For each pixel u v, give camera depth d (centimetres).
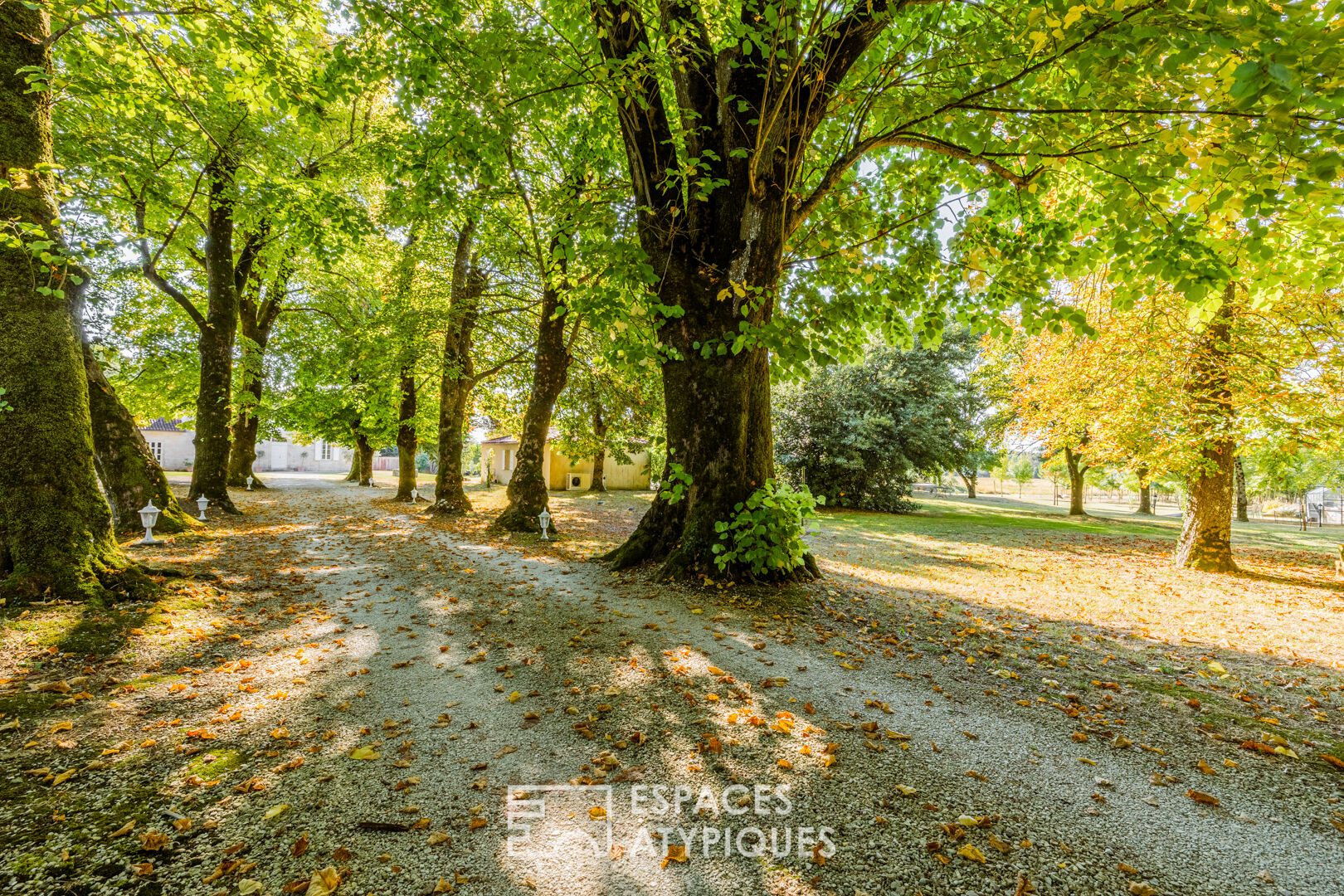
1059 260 695
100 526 534
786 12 539
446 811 253
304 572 787
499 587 702
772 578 658
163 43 695
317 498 2094
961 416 2419
